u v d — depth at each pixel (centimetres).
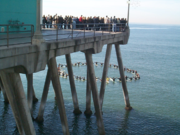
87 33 2891
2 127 2659
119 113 3138
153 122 2931
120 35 2989
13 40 1917
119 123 2858
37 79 4756
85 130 2662
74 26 3609
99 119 2461
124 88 3241
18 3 2433
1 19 2277
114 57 8894
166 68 6800
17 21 2439
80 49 2161
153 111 3269
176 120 3011
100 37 2442
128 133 2652
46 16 3622
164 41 17925
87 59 2408
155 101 3706
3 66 1351
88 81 2909
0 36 2127
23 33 2508
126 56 9256
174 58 8950
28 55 1544
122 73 3203
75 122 2814
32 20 2612
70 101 3484
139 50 11600
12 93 1560
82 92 3997
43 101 2758
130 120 2950
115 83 4688
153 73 5994
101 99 2942
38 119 2791
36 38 1605
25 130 1591
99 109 2448
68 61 2900
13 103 1584
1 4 2259
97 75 5544
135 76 5406
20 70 1545
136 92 4162
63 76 5144
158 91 4281
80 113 3042
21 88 1566
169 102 3681
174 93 4188
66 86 4350
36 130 2612
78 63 6719
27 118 1577
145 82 4947
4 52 1329
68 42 1933
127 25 3203
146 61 8056
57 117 2938
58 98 2023
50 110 3125
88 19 3709
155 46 13900
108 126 2773
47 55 1741
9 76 1538
